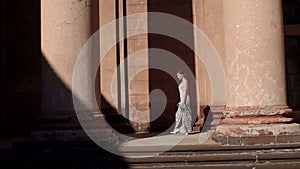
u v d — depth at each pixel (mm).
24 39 15516
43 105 8453
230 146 7562
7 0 15586
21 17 15586
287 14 14211
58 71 8352
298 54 14078
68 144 7848
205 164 7230
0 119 14992
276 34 8219
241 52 8219
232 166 7039
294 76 13984
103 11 13891
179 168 7113
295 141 7676
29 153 7762
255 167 6977
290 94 13914
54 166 7434
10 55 15430
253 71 8102
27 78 15359
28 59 15469
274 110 7969
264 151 7379
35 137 8023
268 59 8102
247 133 7762
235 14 8367
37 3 15578
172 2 14406
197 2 14086
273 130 7719
